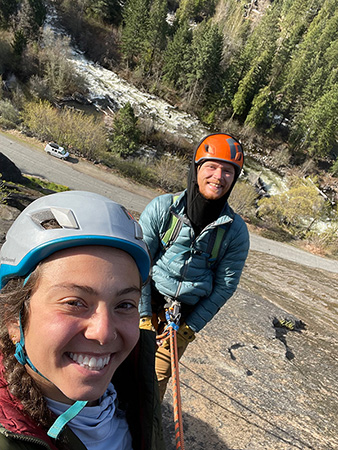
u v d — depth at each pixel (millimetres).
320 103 54750
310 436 3963
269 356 5516
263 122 59594
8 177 23047
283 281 16500
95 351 854
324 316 10617
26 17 51844
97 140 37625
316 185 53156
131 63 59062
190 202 2203
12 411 856
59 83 47031
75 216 907
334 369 5957
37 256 893
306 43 71625
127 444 1219
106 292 865
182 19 74938
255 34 71688
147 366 1305
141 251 953
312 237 38031
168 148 48031
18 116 40000
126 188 35344
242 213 38250
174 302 2307
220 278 2336
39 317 855
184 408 3771
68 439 944
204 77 55969
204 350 5047
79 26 59344
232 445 3475
